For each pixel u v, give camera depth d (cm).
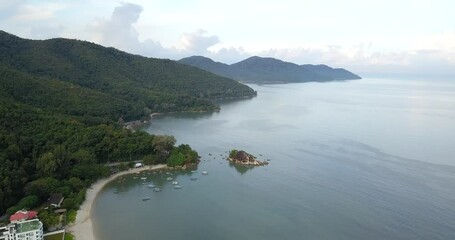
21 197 19725
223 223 18538
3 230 15738
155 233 17400
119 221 18512
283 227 18175
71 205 19300
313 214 19538
